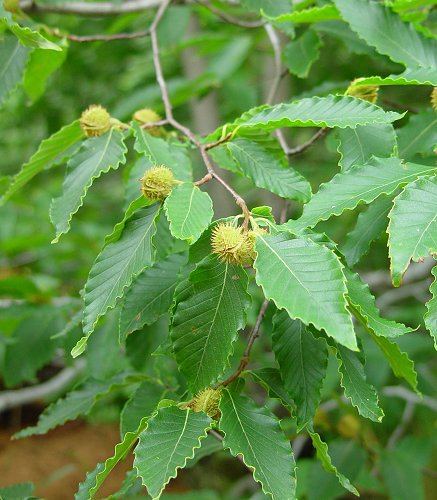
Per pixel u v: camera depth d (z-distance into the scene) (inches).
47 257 51.1
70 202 21.9
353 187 19.4
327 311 16.5
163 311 21.8
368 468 39.4
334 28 30.4
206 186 46.5
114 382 27.0
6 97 29.4
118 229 20.3
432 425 42.1
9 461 69.2
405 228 17.4
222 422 18.6
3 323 36.3
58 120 54.2
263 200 46.9
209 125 48.2
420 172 19.2
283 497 18.0
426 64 25.3
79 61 50.4
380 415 19.6
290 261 17.4
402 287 47.1
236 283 18.9
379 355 36.3
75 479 67.3
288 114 21.2
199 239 19.1
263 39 48.5
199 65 49.7
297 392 20.3
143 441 18.2
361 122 20.2
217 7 39.2
